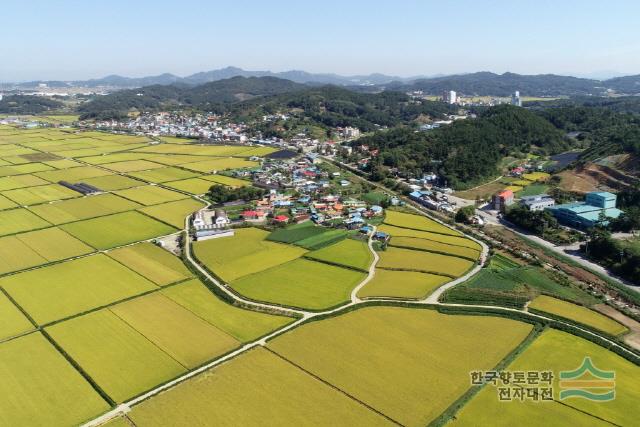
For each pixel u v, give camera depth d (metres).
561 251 142.88
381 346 88.56
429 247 142.75
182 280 120.12
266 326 96.62
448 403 72.69
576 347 88.75
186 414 70.75
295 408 71.75
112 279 120.69
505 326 96.00
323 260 132.38
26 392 76.62
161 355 86.44
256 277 121.31
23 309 104.31
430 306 104.25
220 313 102.56
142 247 144.75
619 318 101.06
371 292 111.75
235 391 75.81
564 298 108.88
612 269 127.75
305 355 85.75
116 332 94.69
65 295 111.44
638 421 68.94
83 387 77.75
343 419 69.44
